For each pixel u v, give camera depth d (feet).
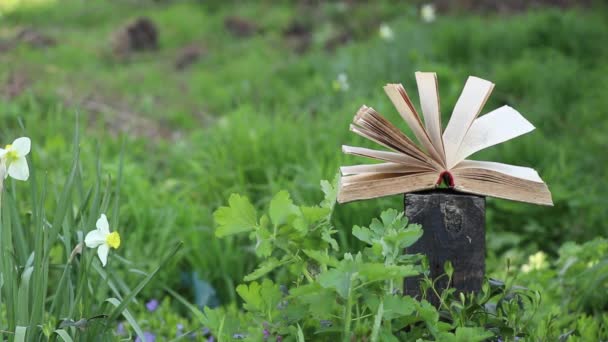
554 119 16.29
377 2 31.19
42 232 6.22
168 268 9.13
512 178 6.10
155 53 25.64
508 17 26.40
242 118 12.68
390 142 6.17
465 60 20.35
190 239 9.46
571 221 10.50
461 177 6.14
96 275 8.10
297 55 25.09
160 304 8.96
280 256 9.01
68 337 6.06
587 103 17.02
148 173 12.28
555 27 21.52
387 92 6.20
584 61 20.48
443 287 6.26
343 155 10.37
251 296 6.16
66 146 12.41
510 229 10.57
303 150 11.59
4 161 6.09
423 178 6.14
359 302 6.45
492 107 17.35
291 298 6.28
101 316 6.31
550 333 6.59
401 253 6.13
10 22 28.66
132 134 15.33
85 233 6.49
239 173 10.68
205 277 9.20
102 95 17.67
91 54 23.62
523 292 6.75
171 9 32.17
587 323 7.45
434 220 6.22
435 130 6.16
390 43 21.16
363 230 6.12
